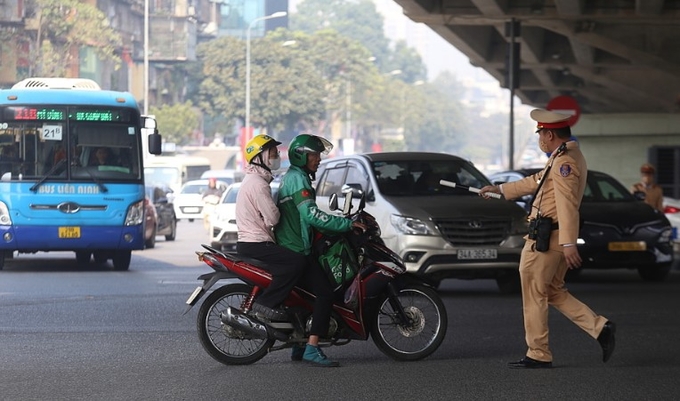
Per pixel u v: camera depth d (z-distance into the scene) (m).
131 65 105.06
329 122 155.62
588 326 12.93
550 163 12.76
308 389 11.68
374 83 171.38
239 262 12.93
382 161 21.81
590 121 56.88
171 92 121.69
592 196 24.70
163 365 13.16
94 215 26.19
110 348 14.38
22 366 13.05
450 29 52.22
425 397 11.25
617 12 44.97
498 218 20.25
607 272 27.42
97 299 19.81
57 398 11.20
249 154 13.15
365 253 13.17
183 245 40.12
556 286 13.08
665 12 44.59
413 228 20.03
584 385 11.92
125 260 27.20
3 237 25.84
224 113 127.19
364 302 13.17
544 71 68.50
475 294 21.45
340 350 14.46
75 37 80.44
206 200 41.69
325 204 22.73
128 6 107.19
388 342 13.73
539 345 12.96
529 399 11.16
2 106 26.17
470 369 12.92
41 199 25.94
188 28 118.94
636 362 13.37
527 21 47.12
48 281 23.38
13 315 17.52
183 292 21.17
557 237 12.75
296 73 131.62
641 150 56.59
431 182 21.42
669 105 70.69
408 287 13.42
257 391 11.56
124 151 26.62
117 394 11.40
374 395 11.35
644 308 18.73
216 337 13.54
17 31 76.81
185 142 119.25
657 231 23.47
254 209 13.02
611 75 64.69
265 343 13.20
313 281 12.97
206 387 11.77
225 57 126.69
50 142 26.22
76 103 26.44
